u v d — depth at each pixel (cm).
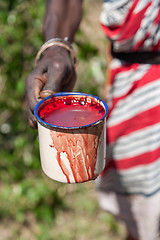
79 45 238
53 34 148
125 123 165
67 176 103
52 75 121
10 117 260
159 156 165
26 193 240
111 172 179
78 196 251
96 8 296
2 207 242
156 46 148
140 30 147
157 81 154
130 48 153
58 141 97
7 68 241
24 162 255
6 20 232
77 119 102
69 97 108
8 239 227
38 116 100
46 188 243
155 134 161
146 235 187
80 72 257
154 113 158
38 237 226
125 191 181
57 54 129
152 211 177
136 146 167
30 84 119
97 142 100
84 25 282
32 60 242
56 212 240
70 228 232
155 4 141
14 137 262
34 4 233
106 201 191
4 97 248
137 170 171
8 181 255
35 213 234
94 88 250
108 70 167
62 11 153
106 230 232
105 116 98
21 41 238
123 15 148
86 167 102
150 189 172
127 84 160
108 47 166
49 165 103
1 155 255
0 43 233
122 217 192
